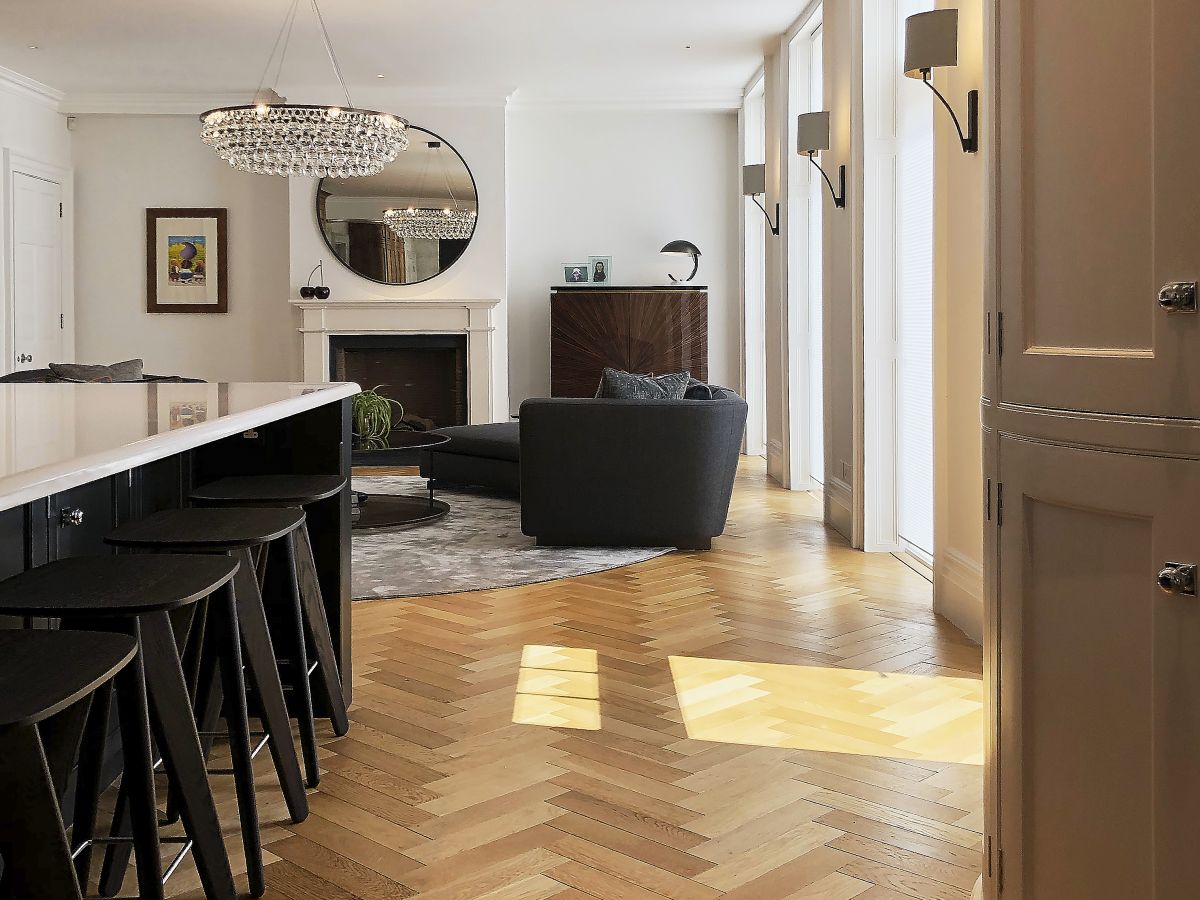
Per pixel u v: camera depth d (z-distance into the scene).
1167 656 1.41
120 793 2.04
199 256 9.42
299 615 2.59
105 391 2.81
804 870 2.20
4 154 8.29
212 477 3.10
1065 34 1.54
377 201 9.19
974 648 3.81
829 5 6.16
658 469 5.45
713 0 6.78
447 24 7.22
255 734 2.81
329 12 6.92
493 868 2.21
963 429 4.01
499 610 4.39
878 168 5.47
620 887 2.13
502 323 9.28
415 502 6.93
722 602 4.51
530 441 5.46
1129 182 1.44
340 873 2.19
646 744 2.91
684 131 9.66
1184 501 1.37
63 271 9.18
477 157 9.16
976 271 3.82
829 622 4.18
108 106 9.02
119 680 1.56
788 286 7.62
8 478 1.32
